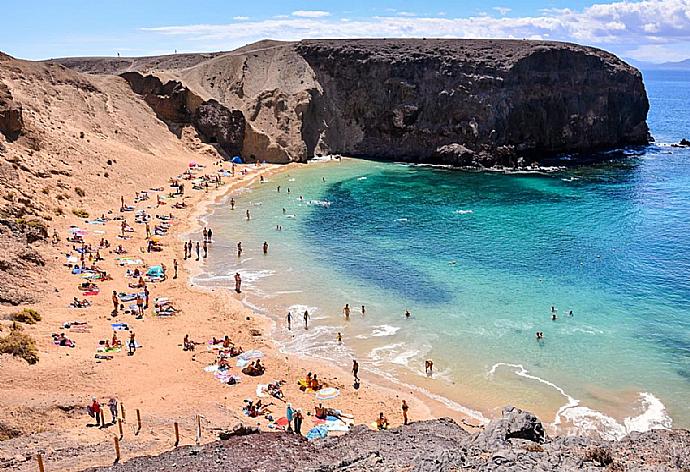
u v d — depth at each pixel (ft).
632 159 396.78
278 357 136.05
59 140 263.29
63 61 544.21
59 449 86.17
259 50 424.05
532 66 390.21
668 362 133.08
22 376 109.91
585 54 410.93
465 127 377.50
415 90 395.96
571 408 116.47
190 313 156.46
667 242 220.43
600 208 271.28
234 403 114.93
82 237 198.59
